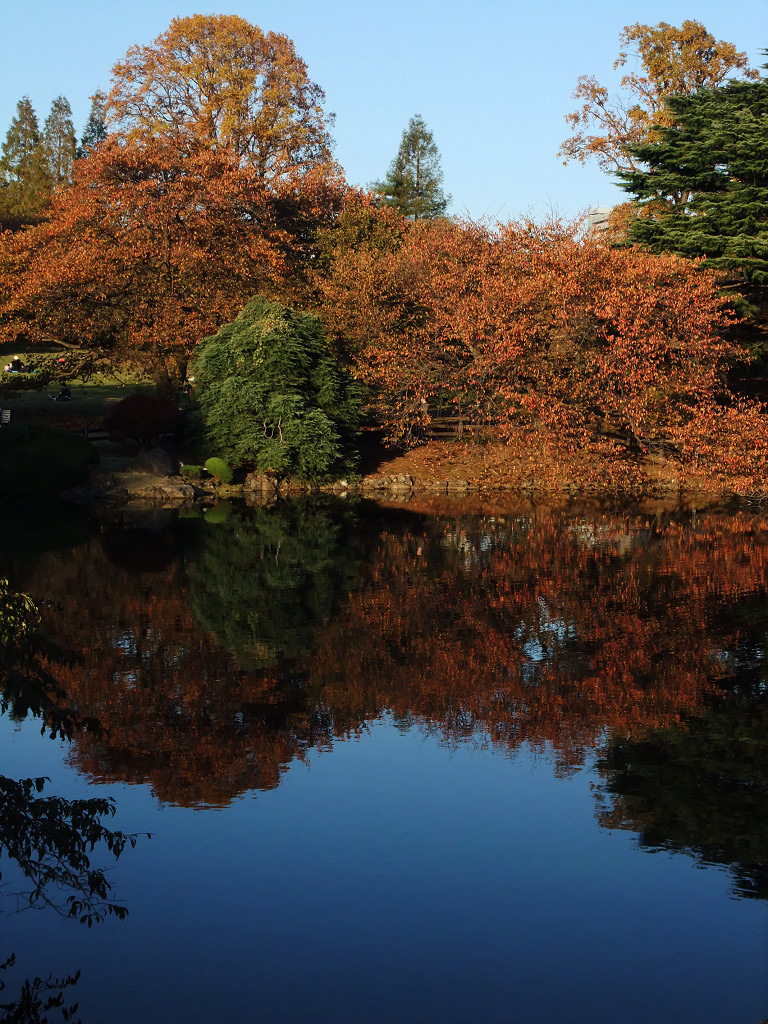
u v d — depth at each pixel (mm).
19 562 20219
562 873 7645
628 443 34750
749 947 6688
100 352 40438
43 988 6145
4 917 6988
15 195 81625
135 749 10102
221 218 38562
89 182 38344
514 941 6738
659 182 37031
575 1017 5895
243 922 6941
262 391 34562
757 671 12758
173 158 38594
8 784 6082
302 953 6570
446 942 6723
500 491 34188
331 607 16328
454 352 35750
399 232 41781
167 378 40562
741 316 36031
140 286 38719
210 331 38438
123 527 25625
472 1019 5887
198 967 6418
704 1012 5969
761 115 35875
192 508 29812
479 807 8805
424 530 25375
